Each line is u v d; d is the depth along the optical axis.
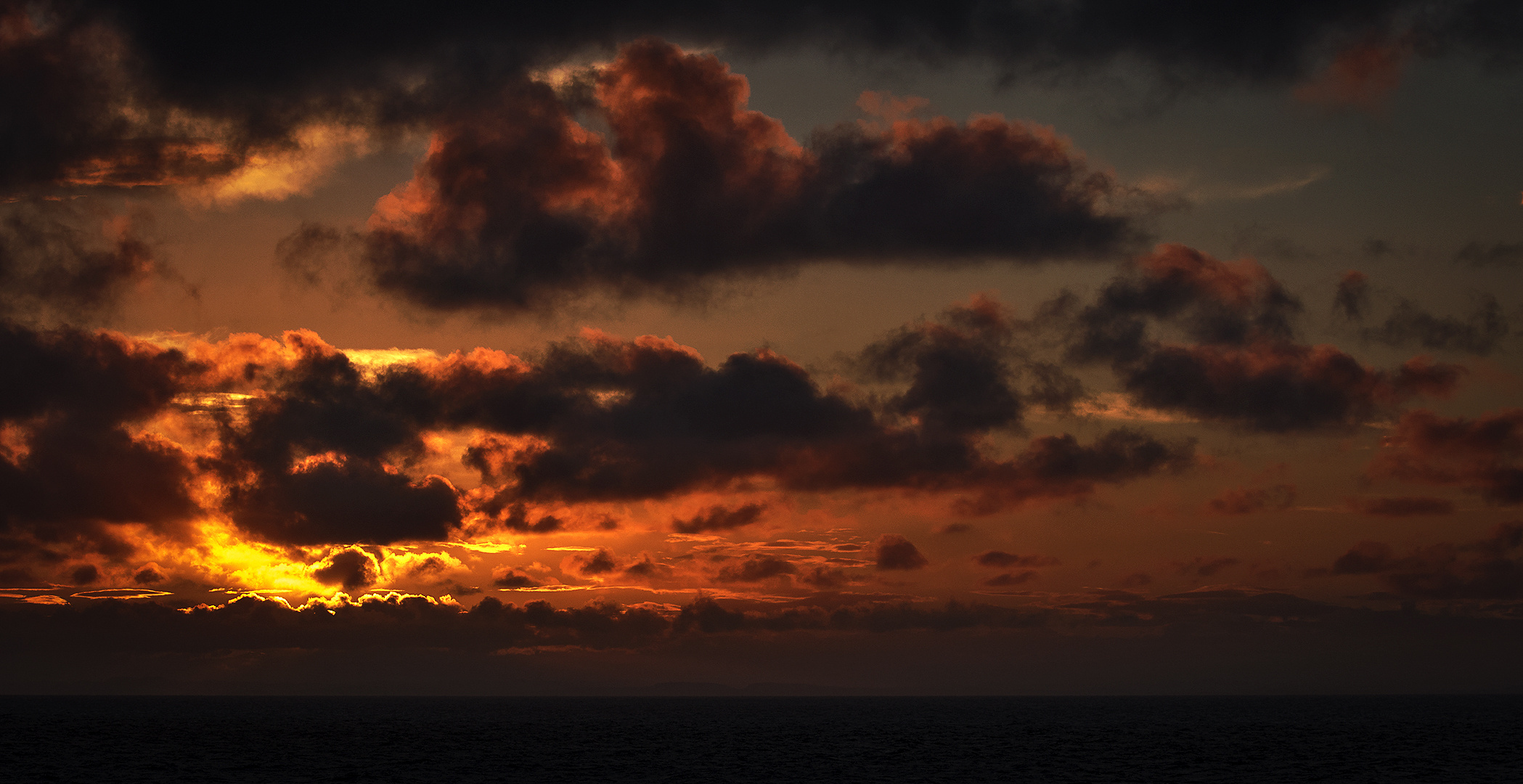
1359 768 115.88
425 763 125.75
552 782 104.44
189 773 112.56
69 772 112.81
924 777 108.19
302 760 129.50
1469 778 105.38
